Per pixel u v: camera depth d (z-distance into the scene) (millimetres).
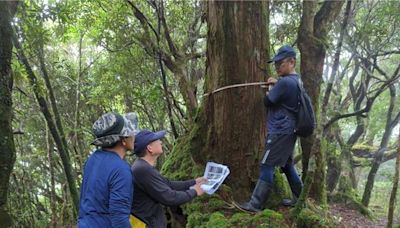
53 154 8094
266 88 4301
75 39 9125
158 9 6250
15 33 4137
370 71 8906
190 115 5695
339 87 8461
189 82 6305
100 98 8047
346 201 7684
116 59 7609
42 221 7906
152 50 6375
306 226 3924
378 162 8430
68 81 9289
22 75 4895
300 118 3715
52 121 4738
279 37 6953
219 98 4402
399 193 10766
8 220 3611
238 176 4391
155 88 7000
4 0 3566
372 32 7242
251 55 4242
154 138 3250
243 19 4195
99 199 2537
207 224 3877
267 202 4168
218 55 4355
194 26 7172
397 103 11453
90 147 9664
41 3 4383
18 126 7816
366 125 10039
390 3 7102
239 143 4375
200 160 4664
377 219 7633
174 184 3561
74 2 6266
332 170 8469
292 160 4086
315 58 4738
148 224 3186
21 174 7996
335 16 4805
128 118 2779
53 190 7570
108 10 6734
